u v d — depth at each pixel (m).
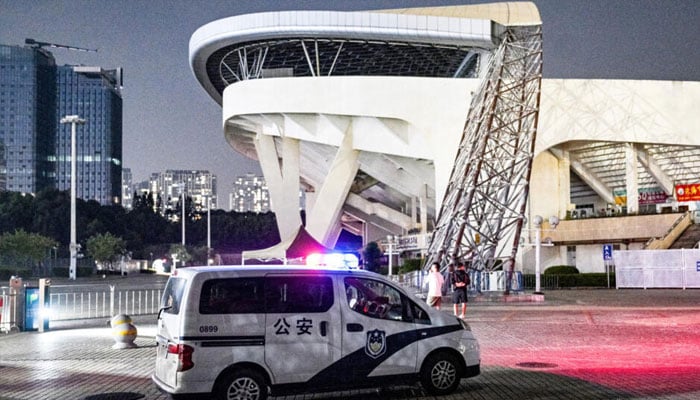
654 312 26.00
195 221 151.38
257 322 10.02
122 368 14.37
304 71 64.25
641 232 48.47
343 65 62.00
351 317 10.56
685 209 49.31
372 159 61.00
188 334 9.67
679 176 55.16
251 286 10.16
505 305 30.77
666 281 42.44
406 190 63.34
